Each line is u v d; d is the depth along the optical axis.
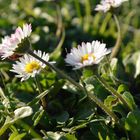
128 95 0.24
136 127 0.23
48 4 0.47
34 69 0.24
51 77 0.29
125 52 0.35
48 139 0.23
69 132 0.24
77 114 0.26
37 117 0.24
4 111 0.24
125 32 0.40
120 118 0.25
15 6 0.48
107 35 0.39
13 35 0.23
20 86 0.29
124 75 0.30
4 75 0.31
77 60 0.23
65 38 0.39
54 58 0.34
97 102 0.23
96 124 0.24
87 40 0.39
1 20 0.41
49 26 0.42
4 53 0.24
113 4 0.29
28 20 0.41
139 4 0.47
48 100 0.28
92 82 0.27
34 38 0.37
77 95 0.28
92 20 0.44
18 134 0.23
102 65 0.29
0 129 0.24
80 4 0.48
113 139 0.23
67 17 0.44
